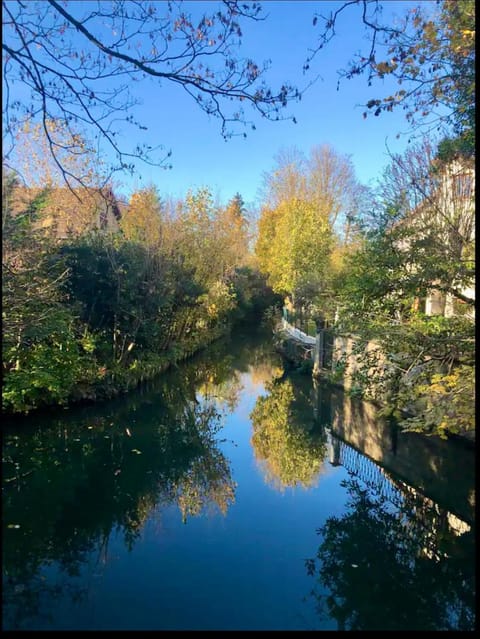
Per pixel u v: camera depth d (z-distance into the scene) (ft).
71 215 39.47
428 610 14.14
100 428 31.60
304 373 51.29
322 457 28.55
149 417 35.70
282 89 12.13
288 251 70.28
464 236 23.57
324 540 17.97
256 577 15.26
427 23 14.93
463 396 20.22
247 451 29.40
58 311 29.53
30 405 30.27
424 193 24.29
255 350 77.00
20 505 20.11
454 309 26.81
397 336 22.99
